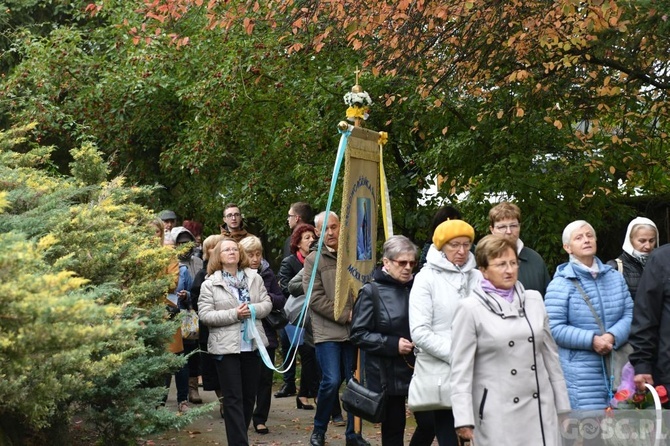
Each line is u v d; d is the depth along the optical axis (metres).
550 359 5.82
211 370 10.57
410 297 6.68
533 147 12.76
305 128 15.08
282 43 14.46
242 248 8.74
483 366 5.72
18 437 6.25
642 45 10.38
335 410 10.30
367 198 8.95
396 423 7.36
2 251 4.79
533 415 5.66
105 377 6.05
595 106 11.86
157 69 16.59
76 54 18.17
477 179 13.22
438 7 10.53
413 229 15.38
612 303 6.98
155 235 9.14
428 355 6.59
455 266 6.67
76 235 6.99
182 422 6.88
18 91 18.31
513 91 12.28
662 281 6.20
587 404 6.84
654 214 14.73
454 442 6.67
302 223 10.95
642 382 6.20
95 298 6.38
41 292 4.82
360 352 8.77
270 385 9.88
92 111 17.81
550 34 10.68
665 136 12.58
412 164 14.89
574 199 12.85
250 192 15.95
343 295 8.41
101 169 8.56
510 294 5.82
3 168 7.50
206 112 15.74
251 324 8.45
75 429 6.95
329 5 11.44
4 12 19.88
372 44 12.04
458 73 11.98
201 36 15.51
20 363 4.93
